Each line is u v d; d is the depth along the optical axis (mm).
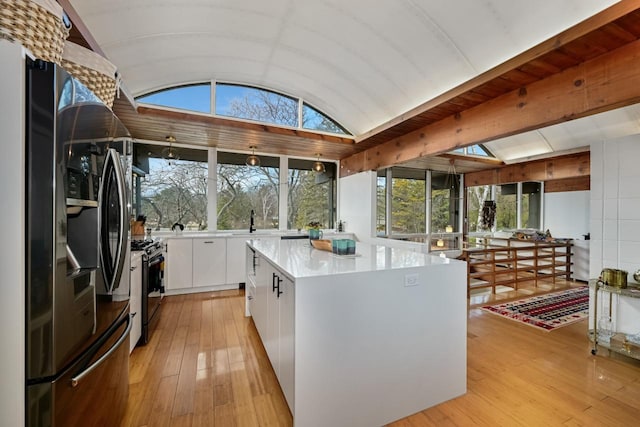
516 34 2104
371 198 4582
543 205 6543
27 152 947
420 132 3510
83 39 1800
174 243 4023
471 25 2166
